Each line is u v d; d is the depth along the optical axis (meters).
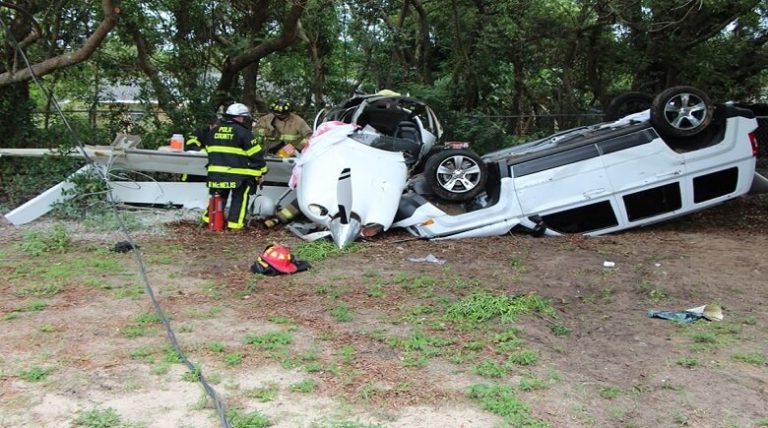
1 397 3.78
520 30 14.79
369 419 3.59
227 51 12.28
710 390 3.99
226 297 5.78
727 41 14.45
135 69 13.23
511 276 6.53
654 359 4.47
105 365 4.25
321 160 8.05
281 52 14.63
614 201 8.35
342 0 13.08
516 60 15.78
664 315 5.32
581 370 4.30
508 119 15.41
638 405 3.79
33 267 6.54
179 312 5.33
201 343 4.66
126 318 5.15
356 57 14.39
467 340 4.79
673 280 6.34
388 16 14.77
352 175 7.89
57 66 9.29
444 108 13.48
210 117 12.22
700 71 14.20
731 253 7.49
